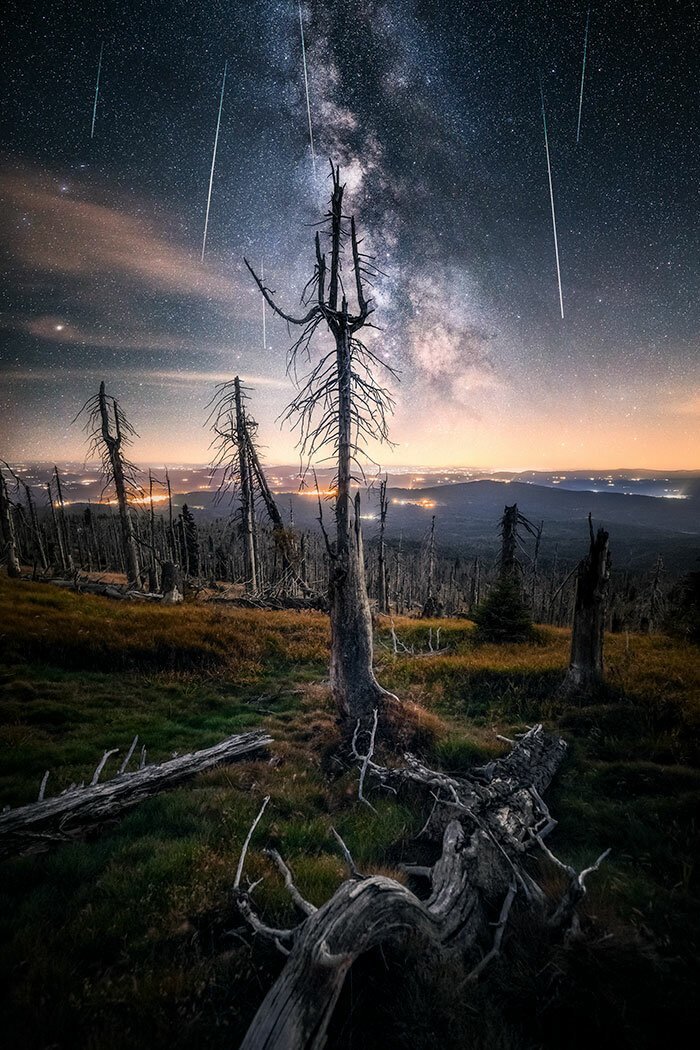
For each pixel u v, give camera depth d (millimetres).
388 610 35125
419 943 4070
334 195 9734
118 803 6973
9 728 9844
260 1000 3914
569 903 4395
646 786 7559
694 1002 3213
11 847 5742
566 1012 3545
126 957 4094
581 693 11406
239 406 30422
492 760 8375
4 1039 3320
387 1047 3502
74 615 18812
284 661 16766
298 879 5285
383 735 9508
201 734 10570
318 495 10164
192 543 50656
